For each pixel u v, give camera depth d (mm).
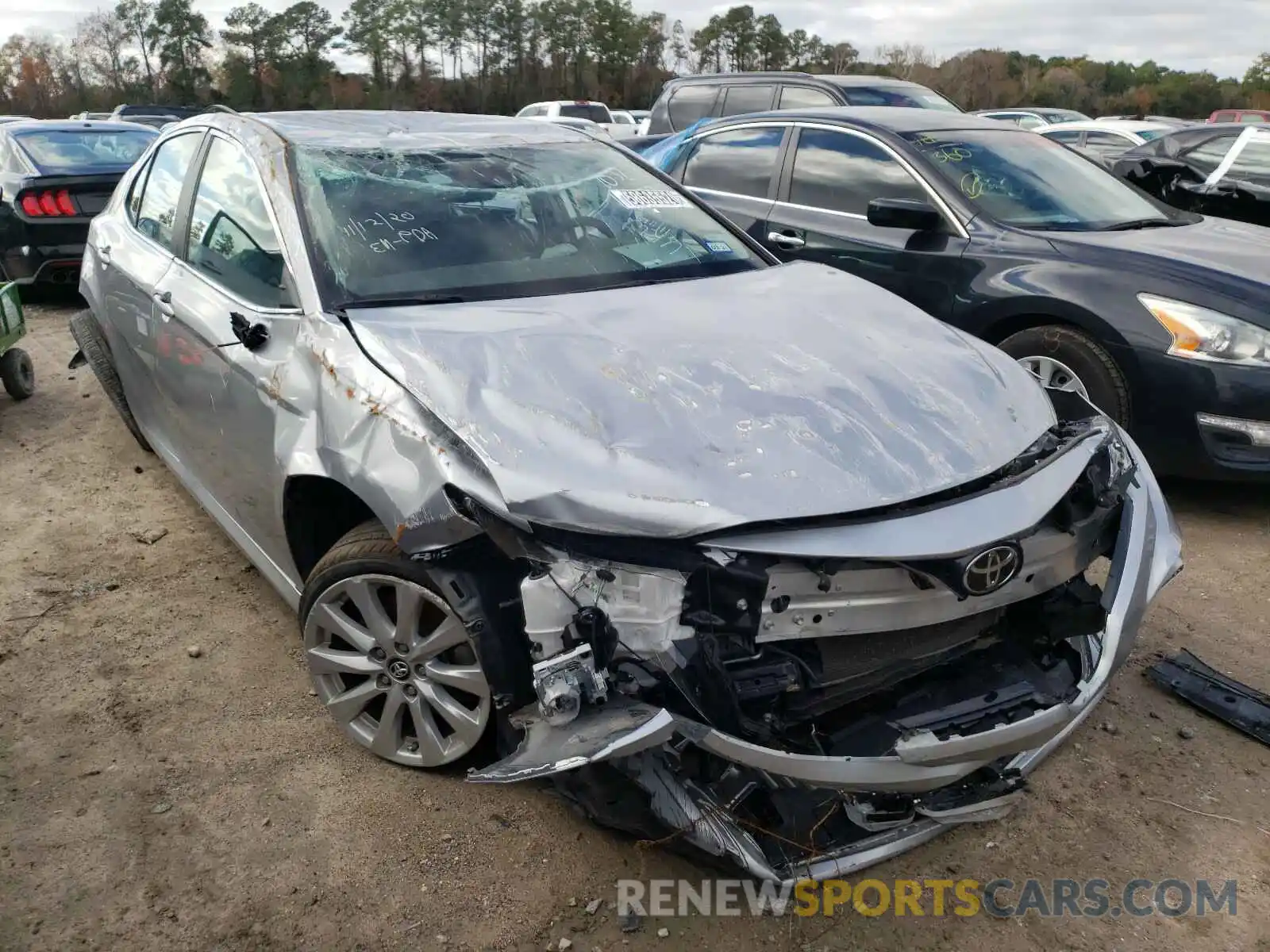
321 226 3049
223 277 3338
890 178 5426
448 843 2535
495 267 3121
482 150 3625
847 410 2402
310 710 3062
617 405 2336
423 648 2553
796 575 2088
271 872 2447
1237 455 4238
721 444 2234
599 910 2342
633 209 3623
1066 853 2549
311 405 2684
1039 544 2338
